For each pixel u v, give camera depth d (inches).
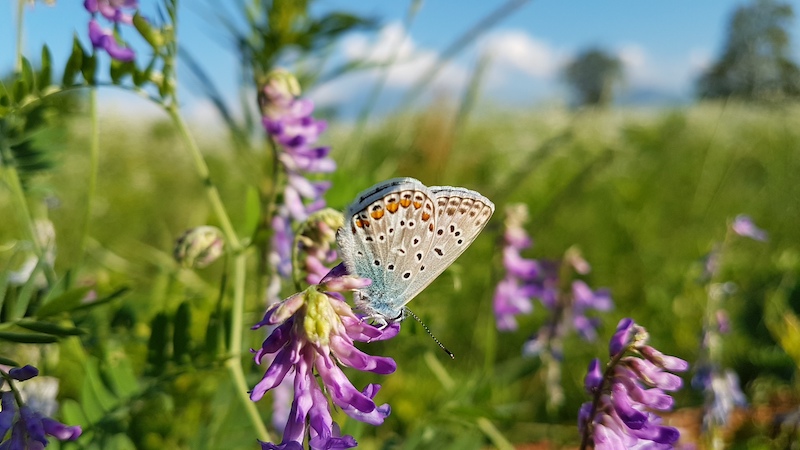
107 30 3.5
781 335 4.7
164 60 3.6
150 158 12.6
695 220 10.9
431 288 4.3
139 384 3.6
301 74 5.5
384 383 5.7
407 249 3.2
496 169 11.9
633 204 10.7
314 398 2.5
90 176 4.3
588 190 10.8
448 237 3.3
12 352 4.0
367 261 3.1
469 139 15.4
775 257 8.7
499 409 4.5
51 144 4.2
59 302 2.8
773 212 11.3
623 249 9.4
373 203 3.1
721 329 4.8
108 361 3.8
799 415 4.8
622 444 2.7
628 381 2.7
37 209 4.9
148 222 9.4
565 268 6.2
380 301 3.2
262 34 5.2
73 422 3.4
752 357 6.7
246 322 4.4
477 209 3.4
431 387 5.9
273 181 4.1
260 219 4.0
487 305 6.5
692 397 6.4
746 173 13.5
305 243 3.5
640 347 2.7
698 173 12.5
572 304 6.2
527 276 6.2
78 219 8.6
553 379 6.2
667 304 7.5
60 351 4.2
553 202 9.6
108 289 5.4
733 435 5.5
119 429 3.5
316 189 4.2
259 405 5.2
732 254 8.8
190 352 3.7
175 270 5.3
